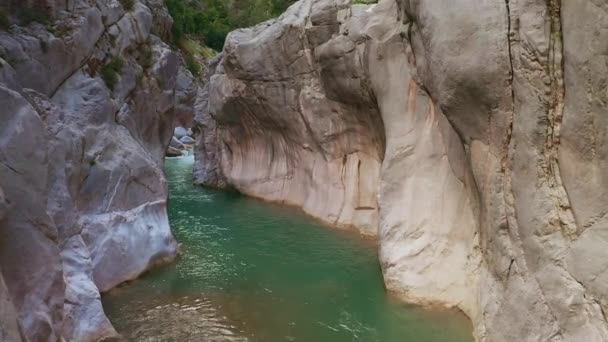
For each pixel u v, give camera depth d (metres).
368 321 8.36
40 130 6.01
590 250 5.43
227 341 7.68
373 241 12.65
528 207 6.29
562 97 6.03
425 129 9.81
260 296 9.38
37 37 8.46
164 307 8.76
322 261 11.28
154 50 13.42
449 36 7.29
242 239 12.90
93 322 7.32
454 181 9.02
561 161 6.02
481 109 7.10
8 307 4.93
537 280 6.06
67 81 9.35
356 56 12.04
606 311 5.16
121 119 10.84
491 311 7.04
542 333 5.81
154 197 10.85
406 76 10.23
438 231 9.12
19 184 5.62
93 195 9.14
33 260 5.68
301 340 7.76
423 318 8.38
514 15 6.58
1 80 6.48
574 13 5.66
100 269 9.00
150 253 10.34
